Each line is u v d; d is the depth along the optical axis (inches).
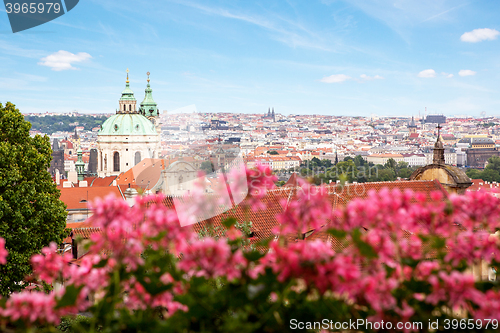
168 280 223.6
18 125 1444.4
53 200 1456.7
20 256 1278.3
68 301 197.8
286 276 189.2
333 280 184.9
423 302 207.2
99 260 217.0
